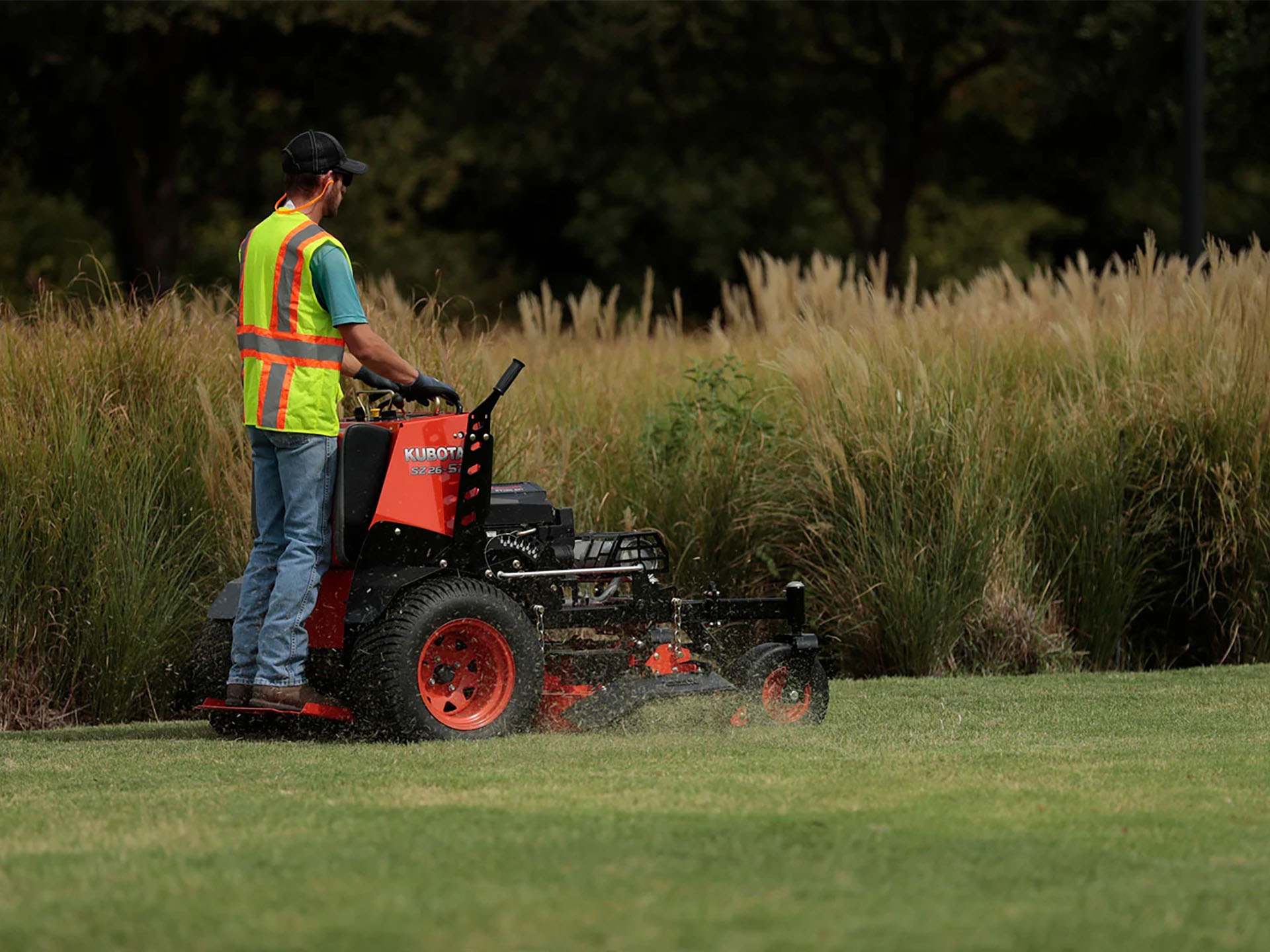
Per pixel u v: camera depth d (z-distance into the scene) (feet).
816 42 249.75
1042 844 32.32
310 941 25.27
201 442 66.13
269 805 36.88
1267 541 75.72
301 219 50.67
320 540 50.16
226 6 173.58
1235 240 332.80
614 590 54.44
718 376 81.51
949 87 246.06
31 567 62.28
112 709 62.39
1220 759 44.24
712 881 28.99
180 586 64.95
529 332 98.22
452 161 287.89
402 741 48.49
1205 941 25.76
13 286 263.70
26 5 171.12
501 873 29.50
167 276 194.80
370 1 182.50
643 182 293.02
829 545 74.33
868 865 30.37
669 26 231.09
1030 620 74.49
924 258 318.86
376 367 50.31
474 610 49.47
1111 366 84.64
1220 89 229.25
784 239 304.09
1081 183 320.09
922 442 74.13
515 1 201.26
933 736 49.78
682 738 48.93
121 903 27.73
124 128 191.83
